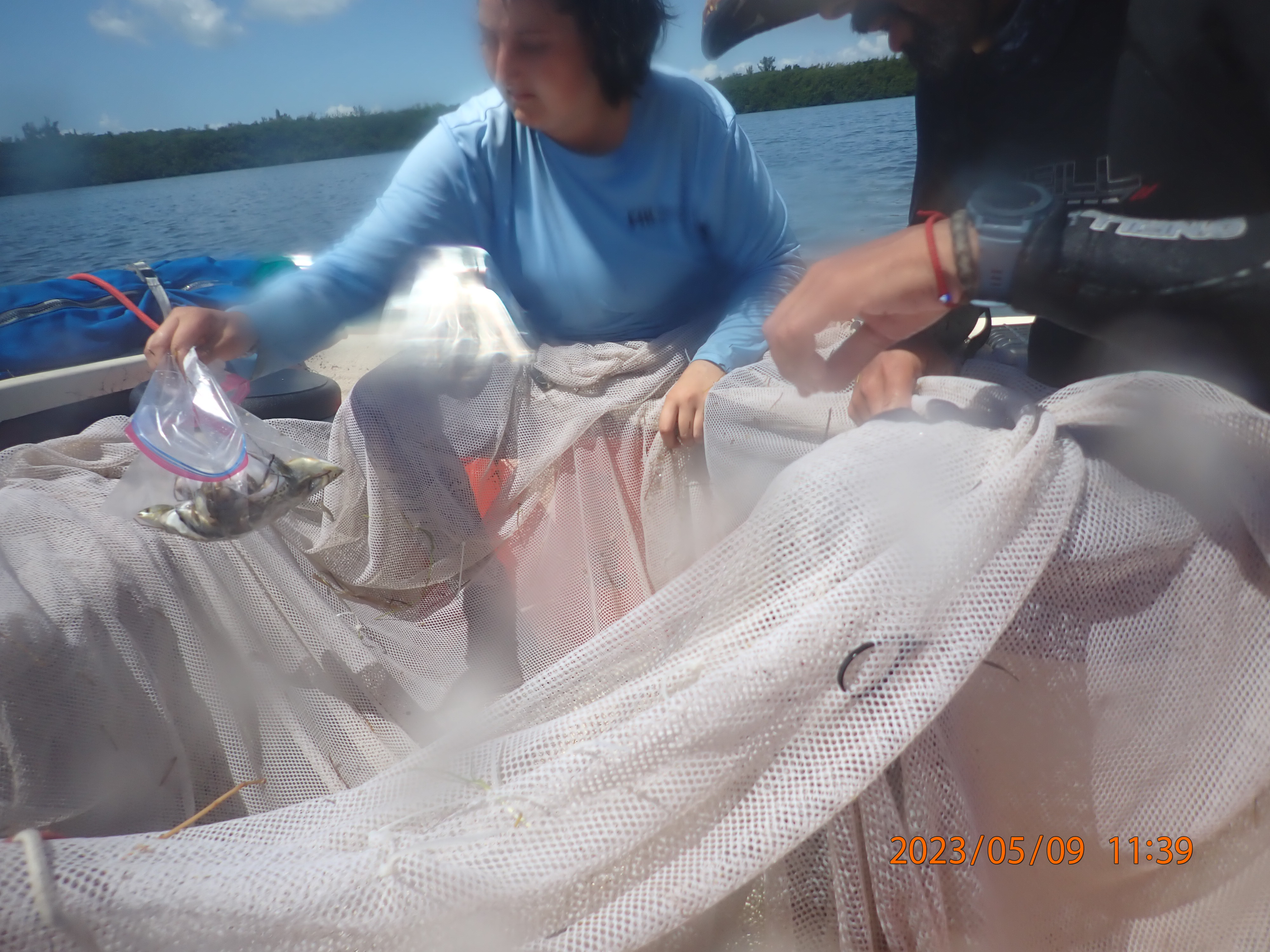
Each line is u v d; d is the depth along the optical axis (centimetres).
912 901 88
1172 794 96
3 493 141
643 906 80
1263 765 93
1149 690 95
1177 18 90
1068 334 133
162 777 127
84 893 76
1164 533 93
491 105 184
